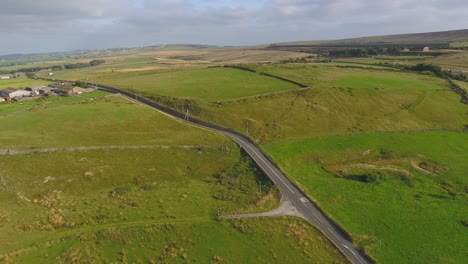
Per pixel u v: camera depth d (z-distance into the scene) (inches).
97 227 2155.5
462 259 2032.5
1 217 2202.3
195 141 3550.7
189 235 2108.8
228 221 2263.8
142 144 3385.8
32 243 1969.7
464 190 2928.2
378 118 4601.4
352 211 2527.1
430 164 3452.3
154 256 1932.8
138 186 2832.2
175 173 3065.9
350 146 3737.7
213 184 2928.2
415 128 4421.8
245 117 4249.5
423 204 2674.7
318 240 2130.9
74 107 4527.6
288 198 2615.7
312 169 3267.7
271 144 3614.7
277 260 1951.3
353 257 2001.7
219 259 1931.6
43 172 2795.3
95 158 3070.9
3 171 2746.1
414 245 2154.3
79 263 1843.0
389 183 3024.1
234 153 3378.4
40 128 3666.3
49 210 2340.1
